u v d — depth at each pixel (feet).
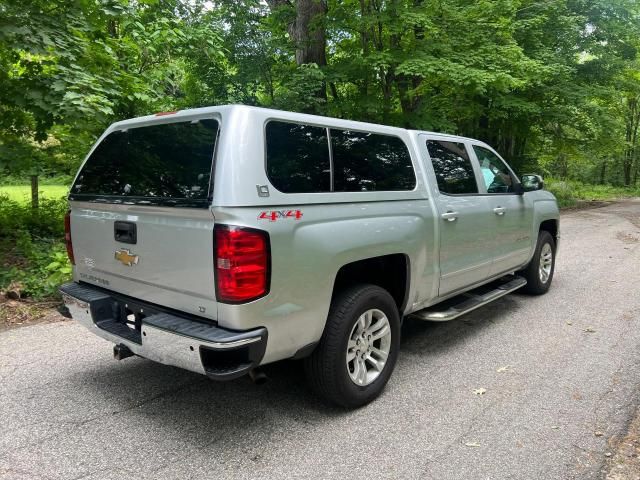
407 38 37.78
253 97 37.83
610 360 13.24
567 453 8.92
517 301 19.20
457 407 10.69
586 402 10.86
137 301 10.12
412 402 10.93
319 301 9.49
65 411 10.40
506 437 9.46
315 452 8.98
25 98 18.42
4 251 22.24
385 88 40.93
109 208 10.30
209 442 9.29
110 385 11.67
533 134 62.08
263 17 41.19
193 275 8.71
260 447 9.12
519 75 39.47
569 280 22.68
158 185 9.40
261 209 8.52
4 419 10.04
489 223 15.28
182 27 28.40
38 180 28.19
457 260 13.84
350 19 38.99
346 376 10.19
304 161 9.59
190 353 8.38
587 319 16.88
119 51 23.89
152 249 9.42
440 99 42.16
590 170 146.10
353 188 10.56
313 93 36.24
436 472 8.39
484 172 15.81
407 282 11.98
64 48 18.76
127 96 22.84
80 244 11.41
